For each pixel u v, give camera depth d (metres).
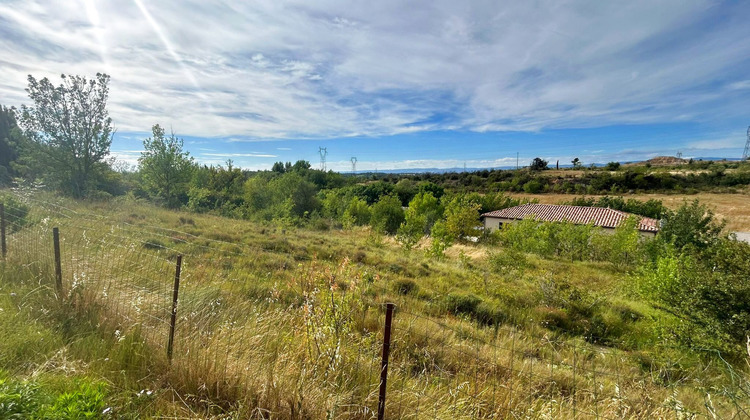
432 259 15.39
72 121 15.80
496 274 12.52
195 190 20.78
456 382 3.77
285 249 12.26
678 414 3.17
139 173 20.36
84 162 16.36
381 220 27.97
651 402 3.61
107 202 16.02
